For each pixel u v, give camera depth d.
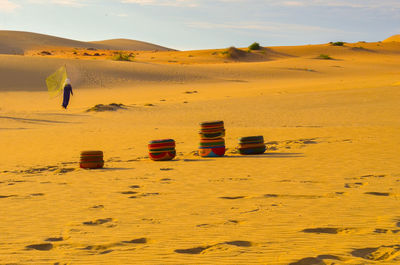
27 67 80.88
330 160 16.73
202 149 19.53
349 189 11.61
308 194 11.15
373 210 9.28
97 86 75.25
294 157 18.06
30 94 64.81
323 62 122.31
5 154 22.34
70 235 8.20
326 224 8.31
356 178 13.19
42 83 73.06
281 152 19.81
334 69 106.75
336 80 81.00
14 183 14.34
